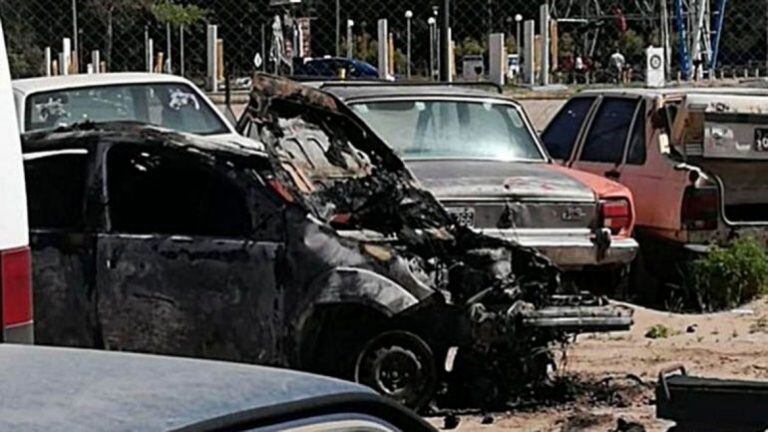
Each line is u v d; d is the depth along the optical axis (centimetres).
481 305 1598
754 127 2480
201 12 4462
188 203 1631
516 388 1678
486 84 2497
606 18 5434
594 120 2636
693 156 2473
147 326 1630
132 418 475
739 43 5197
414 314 1588
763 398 1073
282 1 4200
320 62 4331
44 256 1658
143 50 4381
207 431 476
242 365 585
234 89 3753
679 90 2592
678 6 5144
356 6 4934
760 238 2447
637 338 2095
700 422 1095
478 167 2086
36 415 475
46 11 4056
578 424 1591
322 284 1562
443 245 1644
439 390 1658
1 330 1073
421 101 2277
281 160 1650
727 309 2383
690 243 2406
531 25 4569
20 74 3959
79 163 1673
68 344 1659
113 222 1648
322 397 528
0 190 1073
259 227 1591
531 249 1769
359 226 1686
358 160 1728
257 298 1588
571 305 1639
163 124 2470
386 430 556
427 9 4881
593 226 2067
